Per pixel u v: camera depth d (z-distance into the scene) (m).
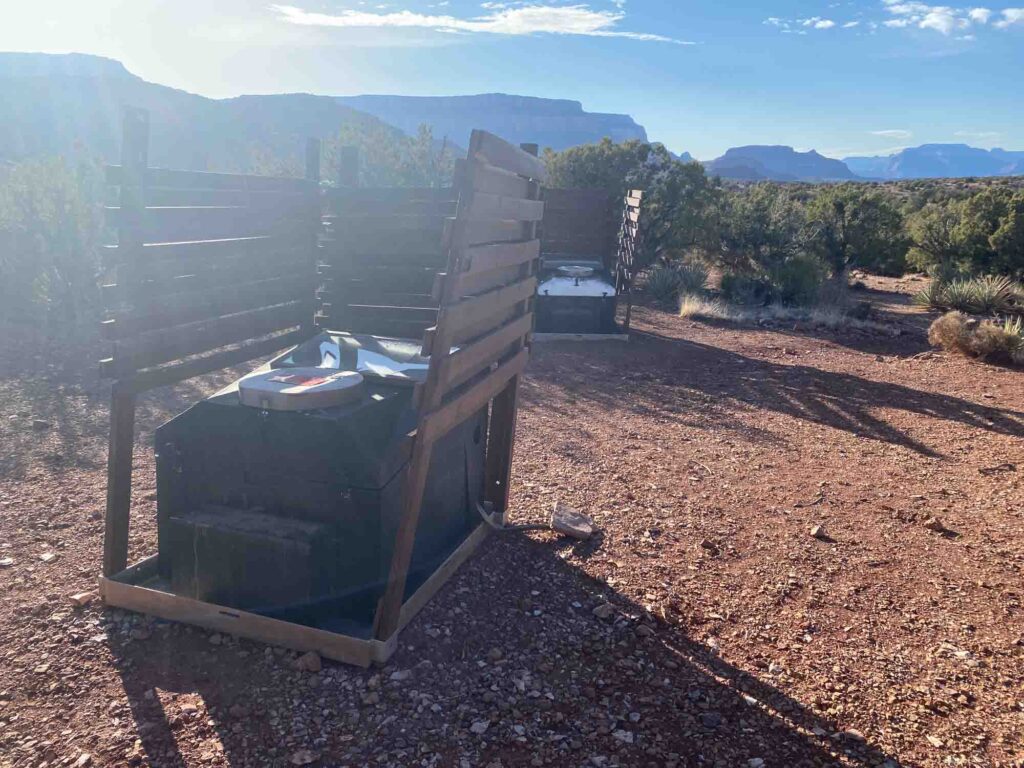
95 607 3.77
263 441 3.47
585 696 3.28
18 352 8.73
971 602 4.25
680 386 9.33
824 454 6.96
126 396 3.61
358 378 3.72
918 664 3.62
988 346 11.30
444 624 3.75
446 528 4.36
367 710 3.10
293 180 4.58
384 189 4.68
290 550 3.35
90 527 4.68
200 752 2.84
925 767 2.91
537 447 6.75
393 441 3.50
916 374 10.45
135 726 2.96
